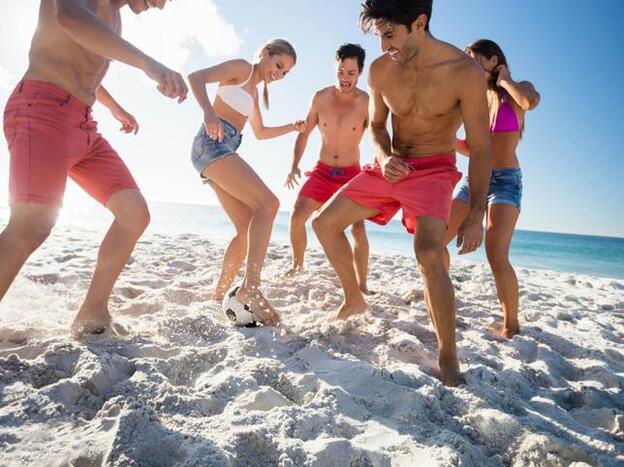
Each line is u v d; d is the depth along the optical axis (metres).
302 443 1.45
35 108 2.02
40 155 2.01
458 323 3.18
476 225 2.15
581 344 3.05
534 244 35.62
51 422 1.48
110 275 2.34
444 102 2.33
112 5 2.24
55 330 2.38
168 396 1.66
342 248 2.74
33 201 1.98
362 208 2.64
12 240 1.97
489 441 1.67
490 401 1.90
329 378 2.00
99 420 1.47
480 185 2.22
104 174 2.33
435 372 2.20
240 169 2.77
